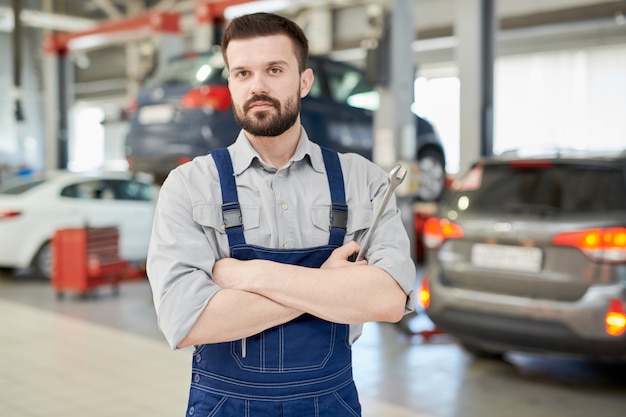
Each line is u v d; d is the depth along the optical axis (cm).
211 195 161
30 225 848
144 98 714
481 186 450
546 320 397
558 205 409
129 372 478
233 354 158
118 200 907
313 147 172
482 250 428
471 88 705
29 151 1900
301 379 158
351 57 1630
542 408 398
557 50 1512
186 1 1730
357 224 167
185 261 154
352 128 794
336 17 1645
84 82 2294
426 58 1689
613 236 384
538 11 1399
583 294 389
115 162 2391
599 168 412
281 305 152
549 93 1549
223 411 158
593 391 430
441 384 445
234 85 160
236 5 867
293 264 161
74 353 528
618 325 379
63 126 1238
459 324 437
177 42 994
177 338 150
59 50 1216
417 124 959
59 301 742
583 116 1501
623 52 1432
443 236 448
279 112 158
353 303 154
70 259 751
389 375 466
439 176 998
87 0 2009
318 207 167
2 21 1584
